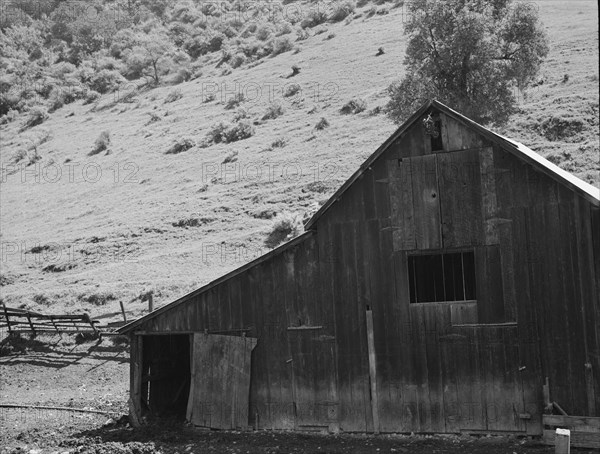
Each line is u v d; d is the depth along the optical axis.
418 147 20.48
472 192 19.94
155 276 45.81
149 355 24.11
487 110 43.69
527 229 19.42
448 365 19.83
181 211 57.12
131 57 130.25
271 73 98.44
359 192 20.92
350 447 19.28
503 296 19.50
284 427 21.14
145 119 94.50
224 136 76.12
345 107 72.94
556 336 18.97
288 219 48.16
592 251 18.78
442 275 20.50
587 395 18.59
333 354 20.88
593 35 72.44
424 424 19.88
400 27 100.12
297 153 64.38
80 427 23.73
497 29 44.84
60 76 136.00
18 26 178.00
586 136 51.75
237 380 21.67
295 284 21.39
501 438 19.17
